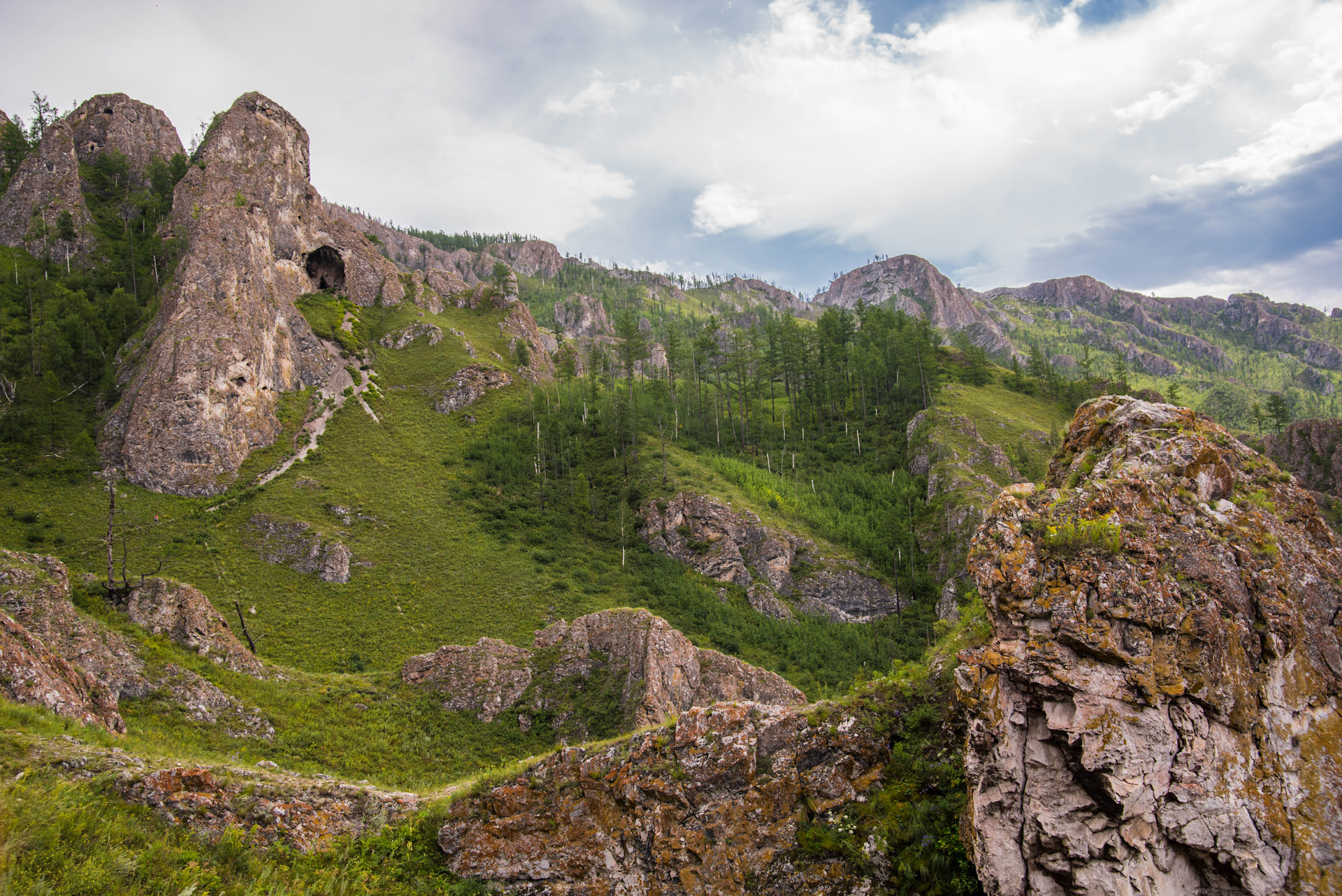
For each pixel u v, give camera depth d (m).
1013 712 12.12
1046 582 12.30
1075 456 16.09
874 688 18.38
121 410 85.38
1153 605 11.48
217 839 18.11
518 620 68.00
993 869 11.80
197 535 72.88
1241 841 10.30
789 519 94.38
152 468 80.81
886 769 16.59
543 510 93.69
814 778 17.25
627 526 91.44
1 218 116.81
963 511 87.31
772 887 16.03
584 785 19.45
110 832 16.44
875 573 85.69
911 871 14.30
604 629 45.25
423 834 19.88
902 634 77.19
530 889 18.50
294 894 17.03
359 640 62.59
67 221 113.38
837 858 15.66
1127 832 10.77
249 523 77.19
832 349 138.50
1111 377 133.38
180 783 18.92
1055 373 144.25
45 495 73.69
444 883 18.89
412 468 97.88
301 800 20.03
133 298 104.88
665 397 131.38
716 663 44.41
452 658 44.22
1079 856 11.05
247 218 110.81
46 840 15.16
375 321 135.75
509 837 19.38
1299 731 11.17
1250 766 10.73
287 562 72.75
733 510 89.62
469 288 166.50
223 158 121.75
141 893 15.10
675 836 17.73
